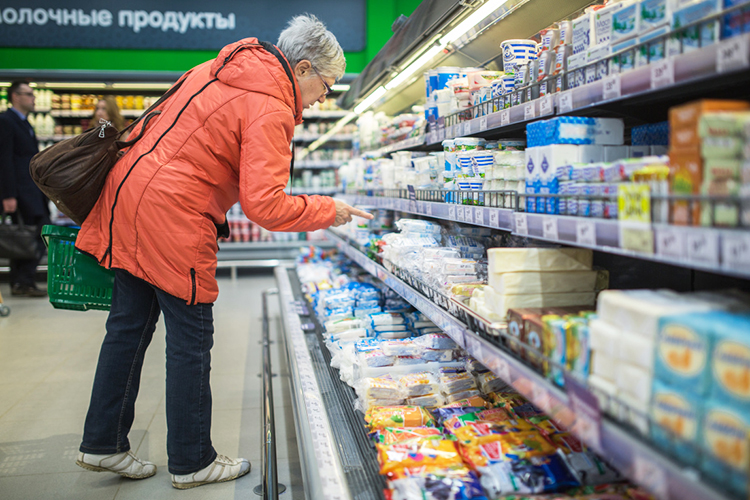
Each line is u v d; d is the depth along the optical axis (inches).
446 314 64.1
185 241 68.1
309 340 99.7
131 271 70.0
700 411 27.3
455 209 70.4
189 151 67.6
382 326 93.0
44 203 211.6
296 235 277.6
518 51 67.1
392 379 71.0
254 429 96.6
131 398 76.7
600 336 35.2
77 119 271.0
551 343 40.9
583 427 34.6
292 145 73.9
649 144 51.0
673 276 54.2
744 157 27.8
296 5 251.9
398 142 114.7
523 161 55.4
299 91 71.1
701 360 27.6
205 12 246.5
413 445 53.6
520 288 49.5
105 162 70.0
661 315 30.3
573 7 69.4
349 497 46.0
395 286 88.2
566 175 45.9
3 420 99.9
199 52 249.3
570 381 36.2
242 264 263.0
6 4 236.4
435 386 68.7
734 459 25.2
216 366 131.7
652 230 33.1
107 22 242.2
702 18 34.8
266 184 66.2
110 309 81.8
